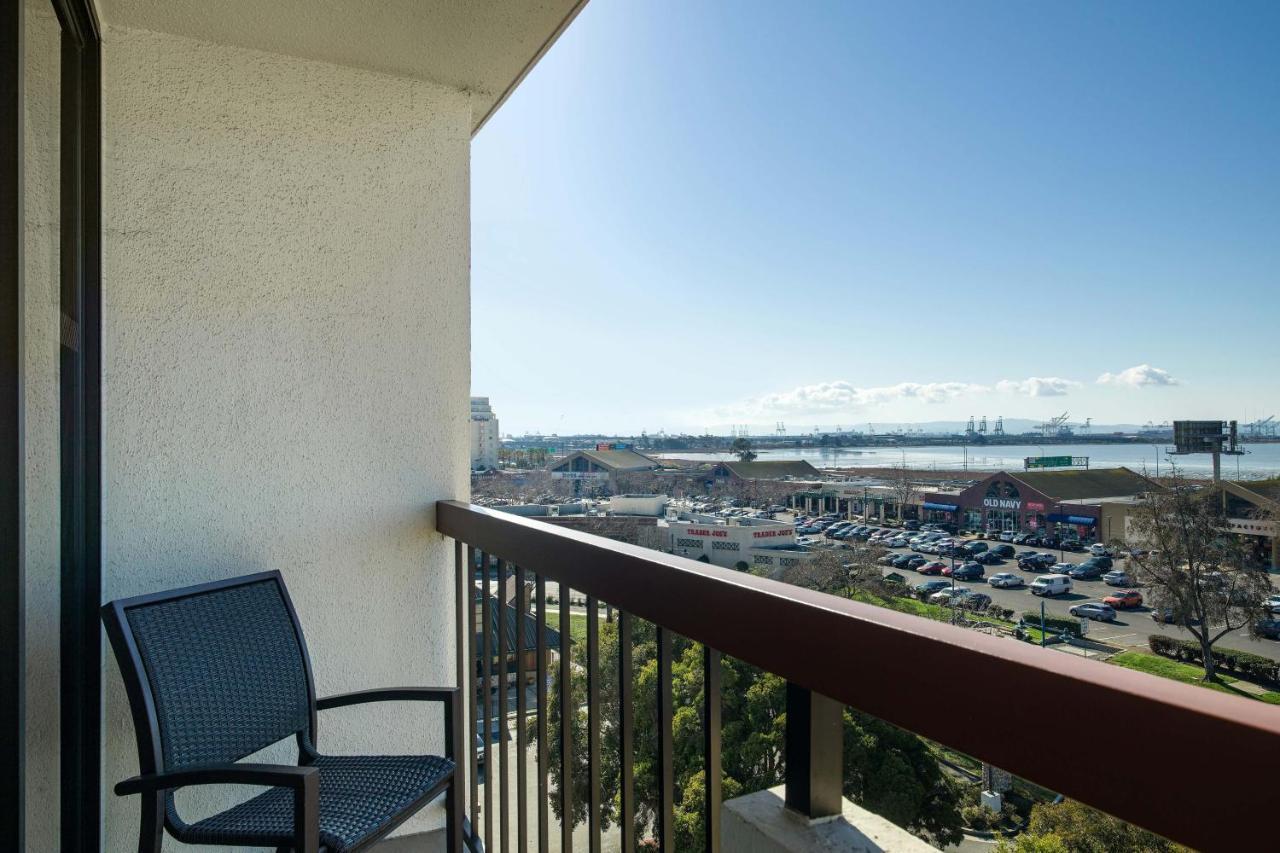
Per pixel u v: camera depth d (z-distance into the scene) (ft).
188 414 6.53
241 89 6.82
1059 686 1.79
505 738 5.84
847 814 2.85
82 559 5.85
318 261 7.10
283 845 4.35
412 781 5.15
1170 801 1.57
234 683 5.33
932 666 2.12
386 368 7.39
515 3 6.21
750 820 3.10
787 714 3.11
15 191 3.73
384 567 7.35
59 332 5.26
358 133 7.30
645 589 3.61
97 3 6.00
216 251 6.67
